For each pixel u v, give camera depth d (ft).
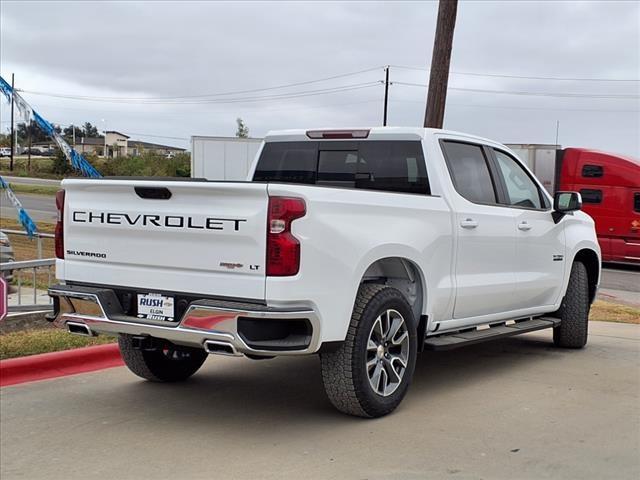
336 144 21.70
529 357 25.00
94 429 16.40
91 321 16.60
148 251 16.05
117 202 16.55
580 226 26.23
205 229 15.14
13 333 23.63
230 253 14.92
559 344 26.50
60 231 17.70
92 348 22.26
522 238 22.50
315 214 15.06
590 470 14.30
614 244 68.03
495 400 19.26
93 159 200.44
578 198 23.81
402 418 17.46
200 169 100.78
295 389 20.03
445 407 18.51
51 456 14.75
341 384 16.25
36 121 30.99
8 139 289.12
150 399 18.85
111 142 404.98
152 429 16.44
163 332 15.44
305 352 15.10
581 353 25.79
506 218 21.72
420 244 18.03
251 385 20.42
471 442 15.81
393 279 18.93
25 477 13.69
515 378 21.83
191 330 14.99
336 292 15.43
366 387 16.38
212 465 14.32
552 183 80.18
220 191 14.98
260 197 14.67
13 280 29.45
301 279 14.73
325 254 15.17
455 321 20.18
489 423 17.20
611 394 20.03
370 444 15.57
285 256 14.52
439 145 20.17
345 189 16.17
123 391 19.58
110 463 14.40
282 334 15.03
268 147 23.21
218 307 14.67
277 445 15.46
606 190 68.39
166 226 15.67
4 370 20.07
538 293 23.71
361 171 21.11
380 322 16.78
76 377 20.92
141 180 16.24
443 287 19.07
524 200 23.41
